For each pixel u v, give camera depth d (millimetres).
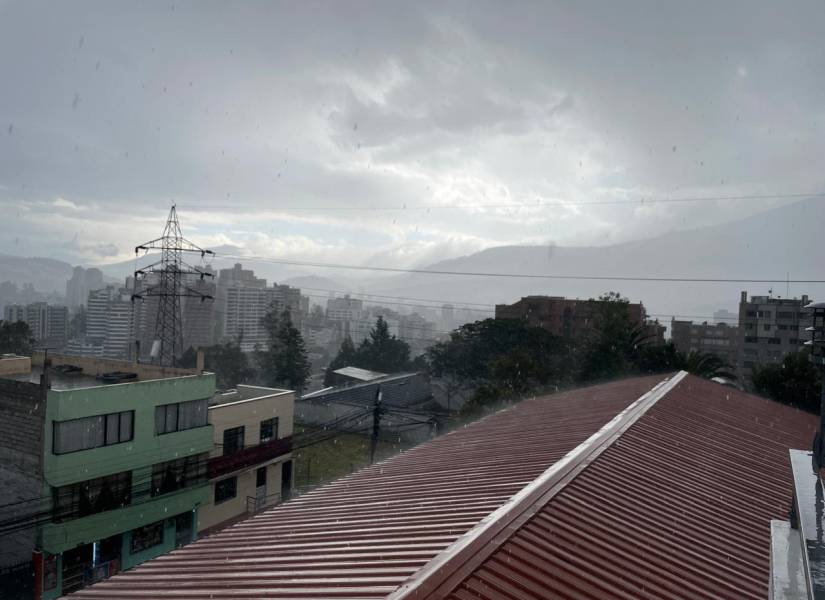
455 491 9859
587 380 37062
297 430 42344
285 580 6988
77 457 19922
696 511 9297
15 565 19984
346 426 42562
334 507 10344
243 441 27047
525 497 8336
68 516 19812
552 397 21828
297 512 10477
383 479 12023
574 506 8320
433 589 5836
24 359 27188
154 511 22391
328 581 6652
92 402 20312
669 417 14398
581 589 6398
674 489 9938
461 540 7035
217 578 7574
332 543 8133
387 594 5918
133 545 22125
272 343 63500
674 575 7203
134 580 8188
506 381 36156
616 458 10703
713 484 10719
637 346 37219
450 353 54375
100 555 21109
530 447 12562
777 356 71375
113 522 20953
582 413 15938
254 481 27766
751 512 9859
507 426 16359
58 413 19312
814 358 7270
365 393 48250
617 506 8742
